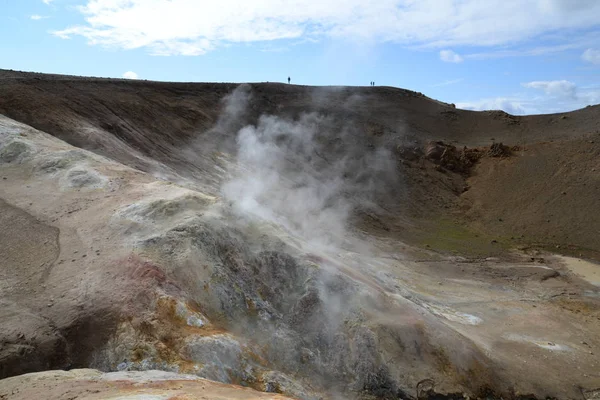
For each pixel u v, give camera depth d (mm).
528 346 19562
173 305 12664
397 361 15305
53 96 27328
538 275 28828
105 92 33250
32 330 11492
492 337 20047
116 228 15695
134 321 12023
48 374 9867
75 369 10531
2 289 12867
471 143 52219
